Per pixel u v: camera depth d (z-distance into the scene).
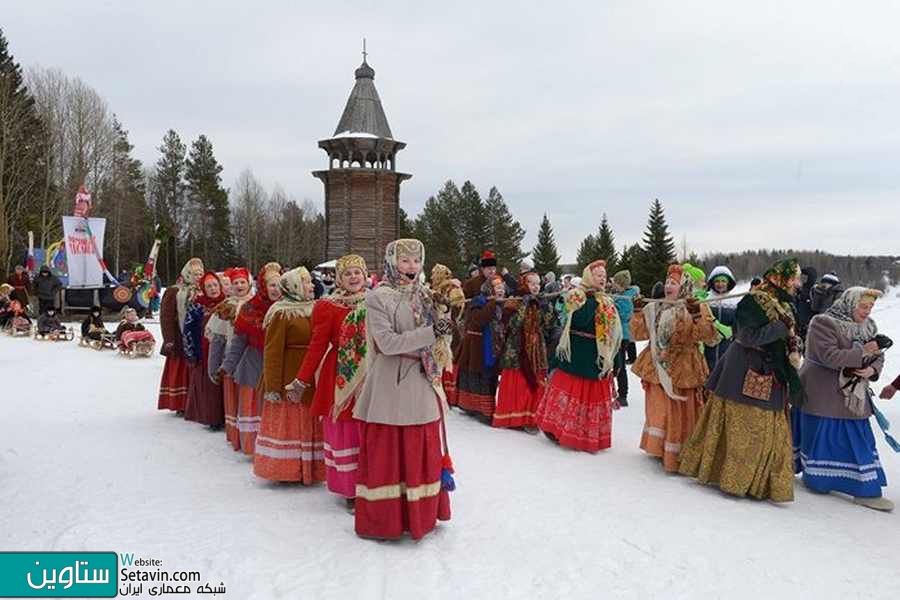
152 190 64.88
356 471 4.73
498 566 3.96
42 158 44.91
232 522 4.51
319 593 3.56
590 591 3.70
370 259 28.03
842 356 5.40
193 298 7.15
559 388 6.82
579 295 6.71
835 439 5.55
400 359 4.22
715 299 5.96
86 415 7.68
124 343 13.12
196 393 7.14
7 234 39.97
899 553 4.38
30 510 4.63
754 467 5.31
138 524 4.43
